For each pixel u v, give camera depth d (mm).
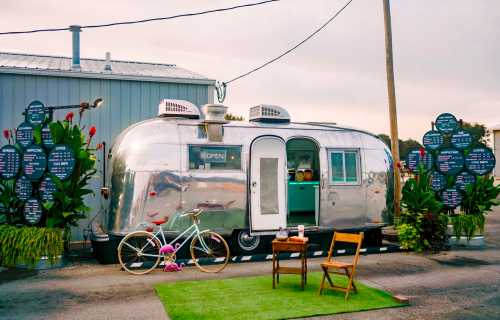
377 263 9039
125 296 6617
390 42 11828
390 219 10773
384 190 10711
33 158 8539
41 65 11828
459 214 11031
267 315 5832
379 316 5934
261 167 9648
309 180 11469
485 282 7613
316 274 8078
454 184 11234
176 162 8992
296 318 5805
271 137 9797
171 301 6355
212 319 5660
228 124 9688
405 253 10055
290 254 9547
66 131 8742
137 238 8609
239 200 9367
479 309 6250
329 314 5957
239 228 9359
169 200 8867
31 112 8883
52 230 8359
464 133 11211
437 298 6730
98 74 11422
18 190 8617
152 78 11844
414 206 10336
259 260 9219
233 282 7430
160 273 8055
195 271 8242
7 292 6812
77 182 8781
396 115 11859
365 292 6949
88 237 11227
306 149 12039
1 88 10836
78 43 11859
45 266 8258
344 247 10672
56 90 11219
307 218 11062
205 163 9234
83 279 7574
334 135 10461
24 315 5812
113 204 8805
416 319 5844
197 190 9070
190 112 9812
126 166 8805
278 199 9734
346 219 10250
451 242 10906
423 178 10562
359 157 10516
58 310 6004
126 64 14227
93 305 6207
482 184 11055
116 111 11648
